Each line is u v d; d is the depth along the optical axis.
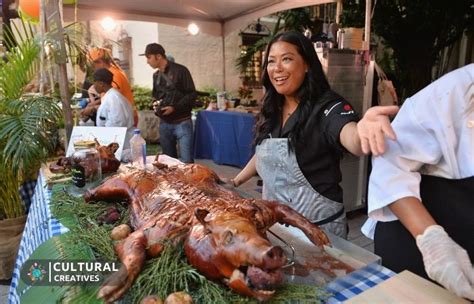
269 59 1.41
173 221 0.86
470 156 0.89
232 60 7.75
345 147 1.20
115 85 3.21
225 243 0.70
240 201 0.94
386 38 6.07
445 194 0.95
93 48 3.36
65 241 0.97
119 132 2.01
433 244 0.76
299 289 0.76
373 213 0.94
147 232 0.85
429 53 6.03
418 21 5.68
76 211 1.21
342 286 0.81
